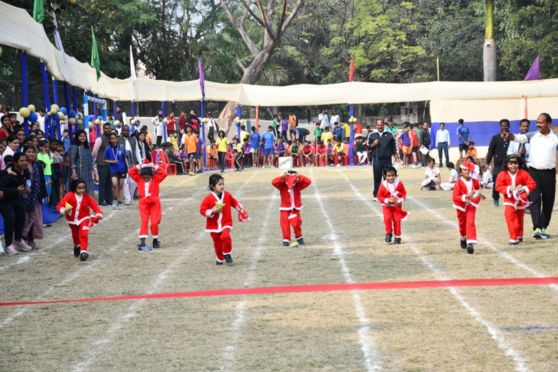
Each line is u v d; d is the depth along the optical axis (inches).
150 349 314.0
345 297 397.1
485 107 1523.1
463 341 310.2
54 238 660.7
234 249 573.0
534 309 361.1
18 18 720.3
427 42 2474.2
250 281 450.9
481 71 2496.3
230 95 1605.6
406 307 370.9
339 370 278.2
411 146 1493.6
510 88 1513.3
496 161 794.2
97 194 999.0
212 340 324.5
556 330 323.6
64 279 477.7
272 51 2022.6
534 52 1907.0
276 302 391.2
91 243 629.3
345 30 2539.4
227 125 1943.9
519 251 529.0
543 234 582.6
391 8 2566.4
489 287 412.8
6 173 572.1
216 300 401.1
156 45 2240.4
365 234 630.5
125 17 2032.5
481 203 838.5
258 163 1612.9
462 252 530.6
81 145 821.9
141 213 590.2
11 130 681.6
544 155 580.1
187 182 1237.7
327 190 1027.3
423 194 962.1
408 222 700.7
